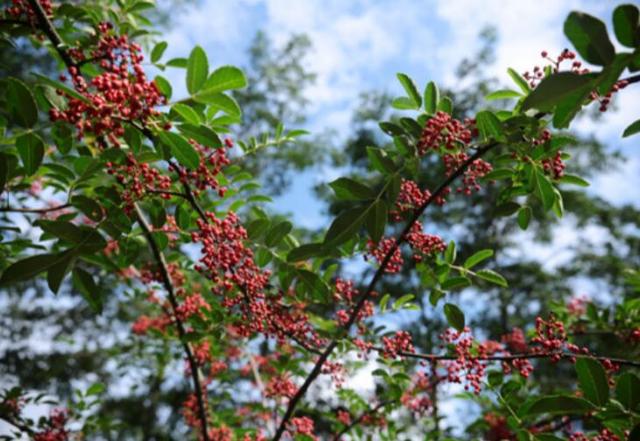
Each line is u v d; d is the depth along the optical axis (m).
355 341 3.63
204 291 5.23
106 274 6.23
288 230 3.15
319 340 3.84
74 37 3.77
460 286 3.34
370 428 5.68
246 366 6.95
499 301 17.27
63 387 15.86
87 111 2.36
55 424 5.26
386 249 3.50
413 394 5.35
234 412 6.20
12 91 2.31
